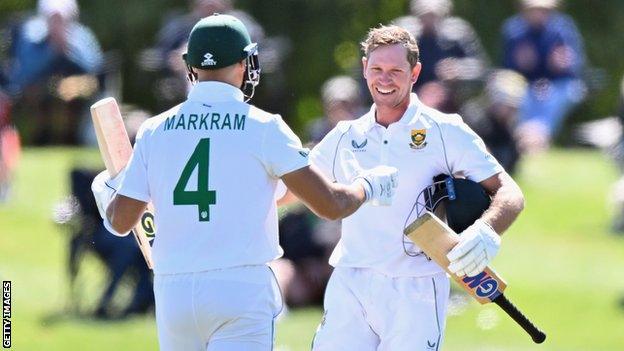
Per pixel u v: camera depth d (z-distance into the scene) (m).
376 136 22.00
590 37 99.25
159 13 94.00
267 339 19.66
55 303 39.22
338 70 96.19
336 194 19.67
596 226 49.50
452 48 50.84
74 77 56.25
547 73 59.81
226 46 19.81
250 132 19.56
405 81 21.69
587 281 42.53
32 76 56.09
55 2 55.62
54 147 57.47
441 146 21.75
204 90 19.86
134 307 38.16
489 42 96.19
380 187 20.20
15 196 50.66
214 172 19.50
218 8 52.06
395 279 21.91
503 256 45.56
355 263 22.09
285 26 96.25
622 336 36.22
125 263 38.19
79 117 57.03
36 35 56.06
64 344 34.47
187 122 19.77
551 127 59.97
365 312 22.11
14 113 56.53
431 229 20.41
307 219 38.69
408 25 50.97
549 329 36.97
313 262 38.50
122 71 93.81
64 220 38.50
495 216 20.95
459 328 37.03
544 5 59.72
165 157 19.73
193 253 19.50
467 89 52.72
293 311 38.03
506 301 20.92
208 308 19.41
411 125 21.78
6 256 44.16
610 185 55.47
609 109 96.38
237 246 19.47
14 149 51.62
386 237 21.89
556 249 46.47
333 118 44.53
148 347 34.41
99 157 54.00
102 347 34.25
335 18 96.56
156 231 19.97
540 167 58.41
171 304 19.62
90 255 42.56
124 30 94.38
